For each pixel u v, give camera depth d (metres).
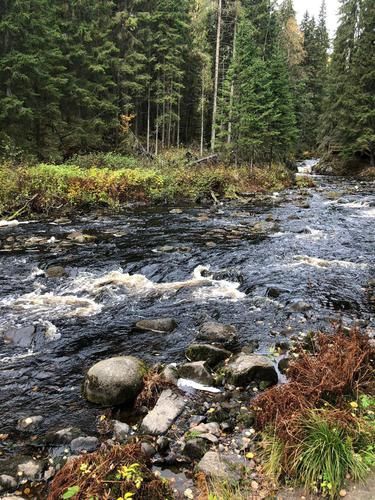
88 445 4.63
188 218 17.80
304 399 4.75
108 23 32.41
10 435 4.90
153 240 13.91
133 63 34.16
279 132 31.05
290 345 6.93
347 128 37.12
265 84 29.91
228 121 30.47
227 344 7.16
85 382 5.77
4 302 8.91
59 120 26.62
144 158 30.94
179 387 5.77
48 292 9.55
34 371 6.36
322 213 18.97
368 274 10.75
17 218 17.16
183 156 32.00
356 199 22.77
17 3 22.17
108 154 27.69
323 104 43.03
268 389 5.44
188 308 8.79
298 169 42.12
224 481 4.01
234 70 28.91
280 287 9.84
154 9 36.56
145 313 8.54
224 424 4.94
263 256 12.23
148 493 3.73
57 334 7.57
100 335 7.56
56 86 27.17
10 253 12.20
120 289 9.79
